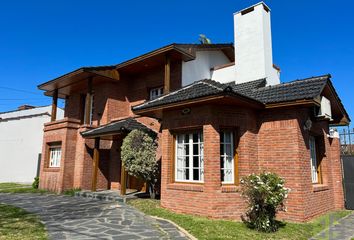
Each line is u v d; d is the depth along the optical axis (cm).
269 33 1453
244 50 1440
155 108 998
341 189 1134
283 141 903
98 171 1518
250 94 1038
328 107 985
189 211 896
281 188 726
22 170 2422
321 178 1077
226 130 933
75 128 1568
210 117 890
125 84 1650
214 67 1675
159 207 998
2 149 2495
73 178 1531
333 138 1178
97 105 1648
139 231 700
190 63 1517
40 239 617
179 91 1047
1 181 2436
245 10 1480
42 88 1805
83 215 888
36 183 1712
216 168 864
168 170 999
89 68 1448
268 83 1361
